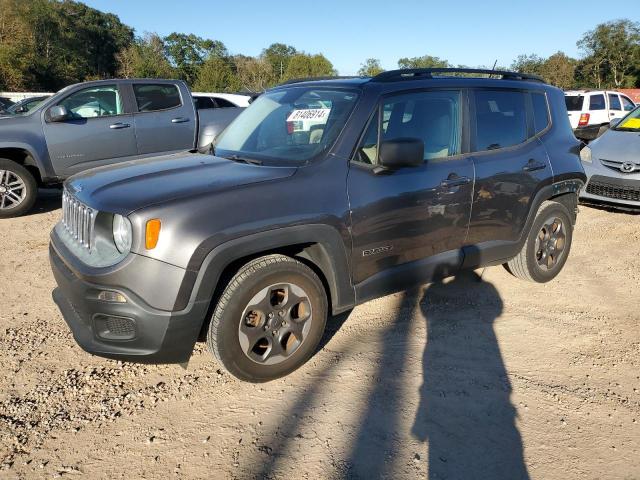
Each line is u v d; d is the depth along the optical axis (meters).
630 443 2.59
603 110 16.12
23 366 3.21
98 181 3.07
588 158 7.04
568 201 4.62
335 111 3.36
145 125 7.82
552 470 2.40
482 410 2.82
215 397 2.92
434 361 3.31
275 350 2.98
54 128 7.11
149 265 2.55
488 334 3.68
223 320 2.75
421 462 2.42
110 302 2.60
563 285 4.61
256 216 2.75
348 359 3.32
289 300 2.96
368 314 3.96
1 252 5.46
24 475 2.33
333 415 2.76
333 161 3.13
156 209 2.58
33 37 50.38
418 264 3.54
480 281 4.64
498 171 3.88
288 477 2.33
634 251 5.58
